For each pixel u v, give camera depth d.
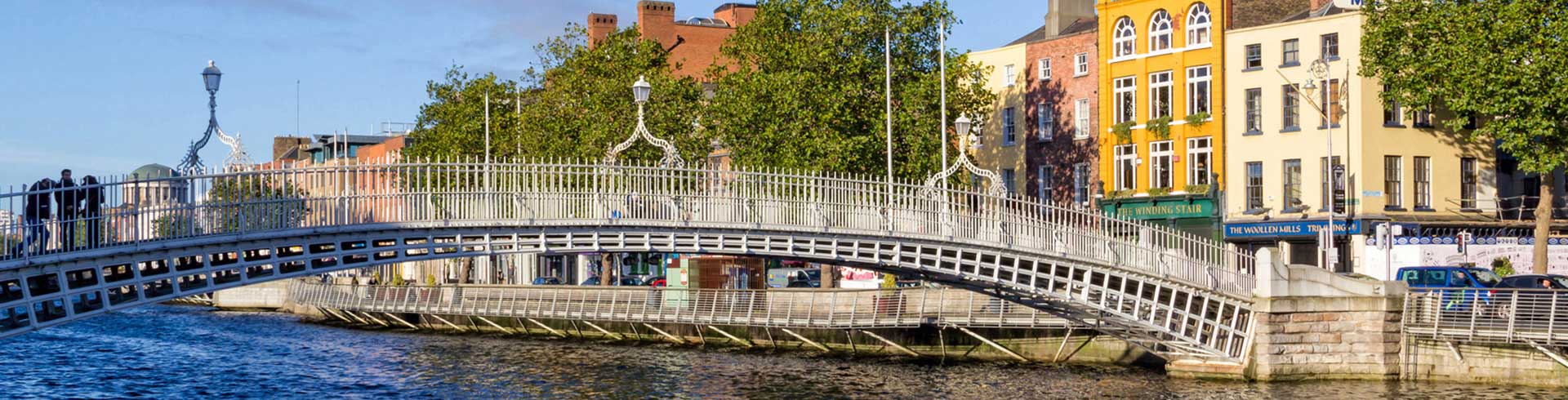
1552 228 62.34
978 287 45.16
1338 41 58.47
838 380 47.91
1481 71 49.34
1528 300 40.44
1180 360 45.75
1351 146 57.91
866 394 44.31
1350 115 57.97
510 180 36.34
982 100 65.06
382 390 49.16
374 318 81.94
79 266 30.20
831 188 39.69
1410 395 39.28
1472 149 61.25
